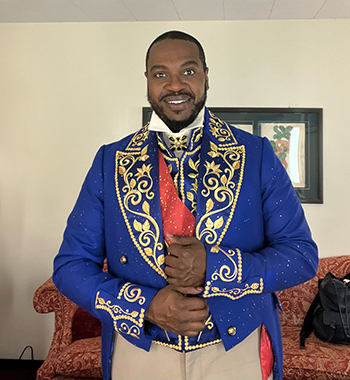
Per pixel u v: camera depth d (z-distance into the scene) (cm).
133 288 78
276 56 241
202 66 87
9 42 250
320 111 238
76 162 249
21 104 249
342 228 243
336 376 172
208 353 82
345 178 242
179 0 215
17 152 250
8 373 238
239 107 243
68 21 246
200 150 90
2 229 251
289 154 241
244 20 242
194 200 86
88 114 248
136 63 246
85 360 174
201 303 72
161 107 86
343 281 196
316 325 196
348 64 239
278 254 79
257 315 85
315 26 239
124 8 226
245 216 83
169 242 82
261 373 85
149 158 90
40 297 194
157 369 83
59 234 250
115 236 87
